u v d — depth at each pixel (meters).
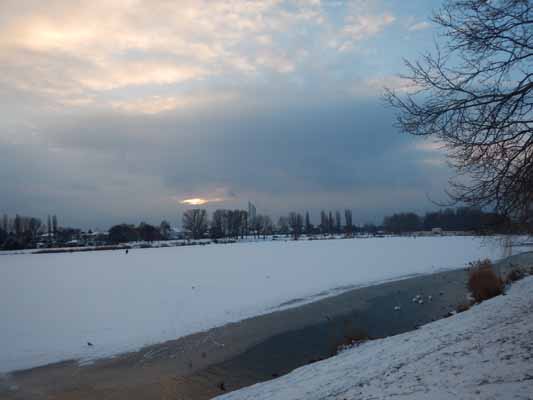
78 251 76.19
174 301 21.03
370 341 12.02
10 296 23.09
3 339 14.55
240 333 15.00
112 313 18.48
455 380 5.31
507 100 5.73
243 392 8.44
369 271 32.78
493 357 5.99
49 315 18.20
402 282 26.72
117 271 34.94
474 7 5.89
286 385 8.14
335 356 10.82
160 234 119.88
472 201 5.98
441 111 6.10
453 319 11.71
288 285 25.86
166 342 14.08
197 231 124.62
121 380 10.87
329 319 16.86
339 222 143.50
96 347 13.58
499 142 5.77
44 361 12.31
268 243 87.19
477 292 17.45
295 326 15.82
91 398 9.80
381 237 107.56
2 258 54.84
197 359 12.39
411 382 5.81
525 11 5.59
